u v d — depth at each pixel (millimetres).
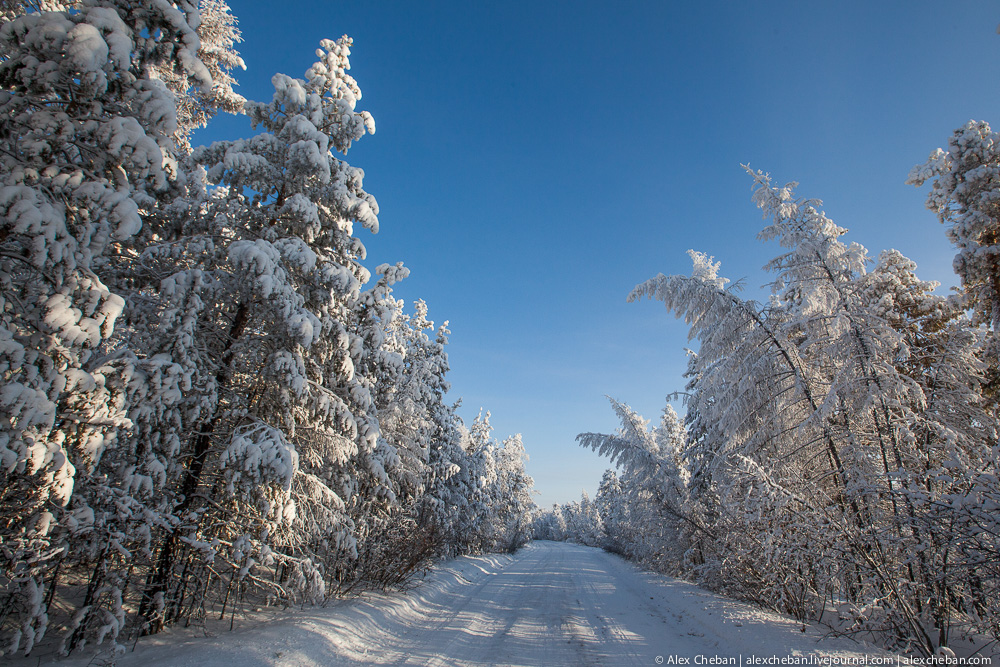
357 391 9070
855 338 9414
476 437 36000
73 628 5059
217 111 12445
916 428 8688
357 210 9164
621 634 8094
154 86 5523
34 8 6633
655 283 12383
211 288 7184
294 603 8734
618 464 17875
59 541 4965
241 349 7945
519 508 49188
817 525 7516
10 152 4930
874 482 8281
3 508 4688
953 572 6355
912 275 13031
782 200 11383
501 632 8227
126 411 5430
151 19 5609
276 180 8695
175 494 6590
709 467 15016
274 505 7121
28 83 4859
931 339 10797
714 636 7793
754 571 9867
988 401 11977
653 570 19922
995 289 12266
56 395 4562
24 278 4895
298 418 8484
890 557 7320
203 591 7172
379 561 11188
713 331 11797
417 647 7113
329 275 8438
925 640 6535
